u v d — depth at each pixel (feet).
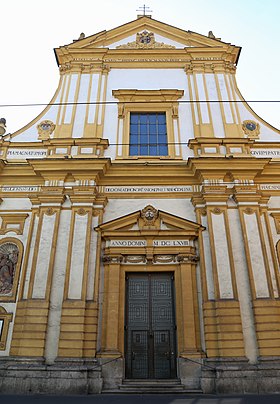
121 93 51.83
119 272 40.29
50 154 46.26
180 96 51.85
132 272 41.32
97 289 39.06
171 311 40.11
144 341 38.86
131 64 54.85
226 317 37.06
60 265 40.01
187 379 35.68
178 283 40.22
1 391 33.73
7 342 37.24
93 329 37.14
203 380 34.81
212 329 37.27
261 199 43.50
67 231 41.75
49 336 36.78
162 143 49.06
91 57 55.11
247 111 50.88
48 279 38.83
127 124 49.80
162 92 51.78
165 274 41.63
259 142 47.50
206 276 39.58
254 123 49.85
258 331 36.47
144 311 40.14
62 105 51.08
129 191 44.91
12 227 43.19
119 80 53.57
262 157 45.73
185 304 38.58
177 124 49.85
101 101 51.39
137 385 35.37
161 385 35.42
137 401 29.40
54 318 37.55
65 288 38.45
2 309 38.78
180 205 44.16
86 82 52.90
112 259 40.68
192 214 43.65
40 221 41.88
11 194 44.68
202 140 46.62
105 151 47.62
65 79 53.52
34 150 47.52
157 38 57.52
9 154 47.32
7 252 41.98
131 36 57.77
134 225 42.83
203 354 36.52
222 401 29.14
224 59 54.95
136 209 43.91
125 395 33.01
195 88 52.54
